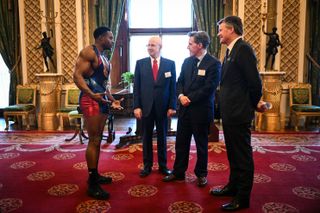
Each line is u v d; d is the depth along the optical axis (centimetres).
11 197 264
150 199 257
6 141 477
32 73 627
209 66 270
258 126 565
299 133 525
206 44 273
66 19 614
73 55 623
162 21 754
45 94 573
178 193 269
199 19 652
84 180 304
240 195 235
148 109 302
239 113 225
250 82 219
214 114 272
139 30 755
